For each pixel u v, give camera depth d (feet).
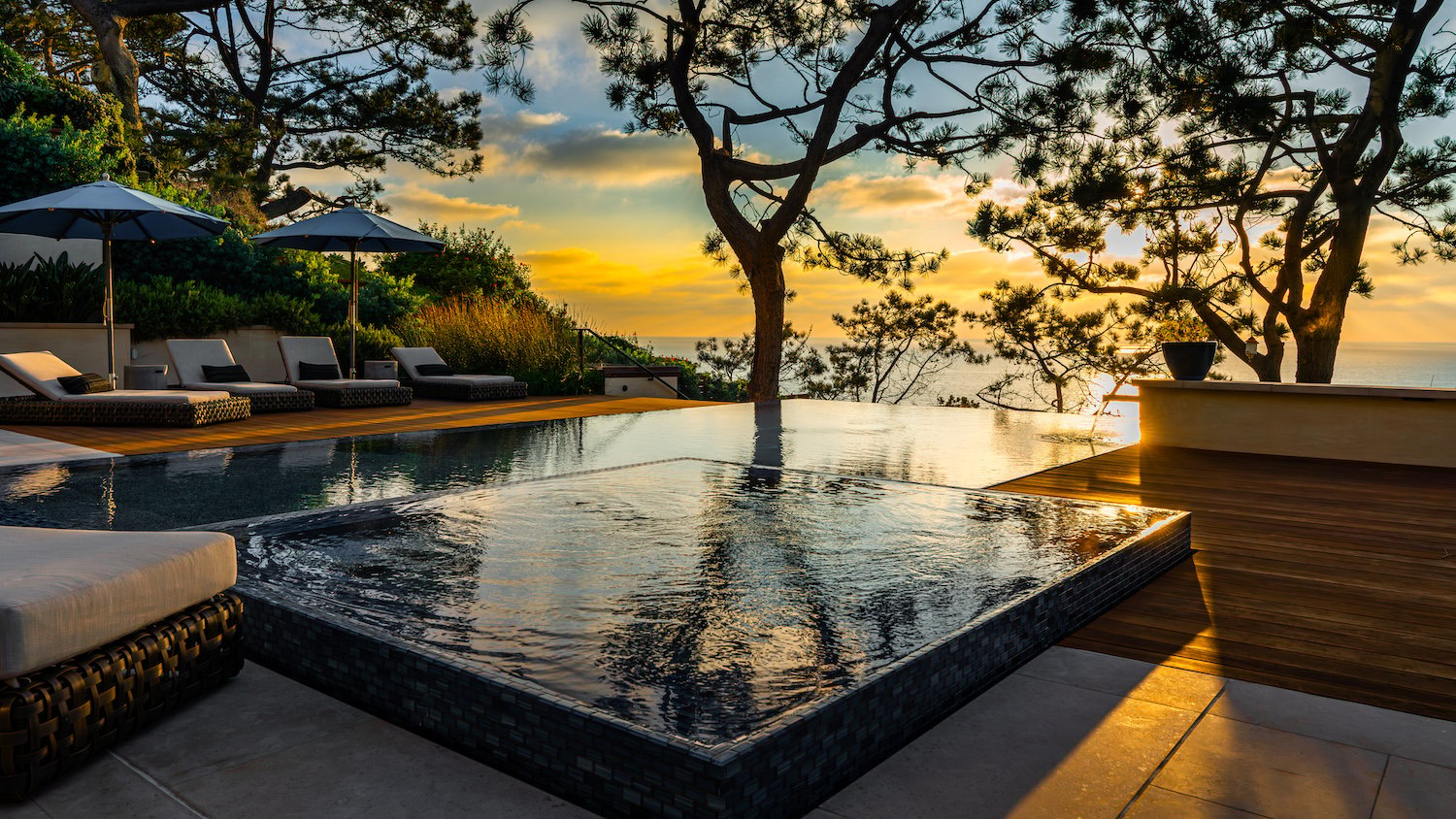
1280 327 50.06
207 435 23.59
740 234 47.06
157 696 6.52
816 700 5.69
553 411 31.94
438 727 6.34
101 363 32.91
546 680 6.21
